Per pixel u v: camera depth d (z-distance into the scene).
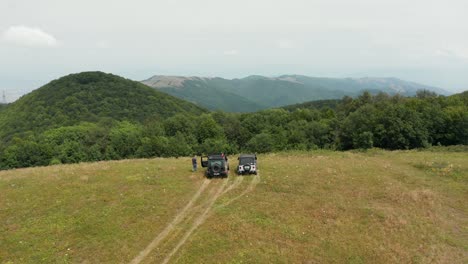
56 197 24.45
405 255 19.55
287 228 21.28
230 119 99.00
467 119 61.69
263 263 17.89
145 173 30.56
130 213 22.22
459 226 23.44
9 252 17.88
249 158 31.22
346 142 71.94
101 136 83.62
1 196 24.59
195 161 32.09
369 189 28.31
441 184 30.88
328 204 24.94
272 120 96.25
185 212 22.88
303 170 32.94
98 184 27.17
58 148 74.69
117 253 18.16
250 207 23.73
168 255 18.14
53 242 18.86
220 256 18.16
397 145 63.94
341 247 19.89
